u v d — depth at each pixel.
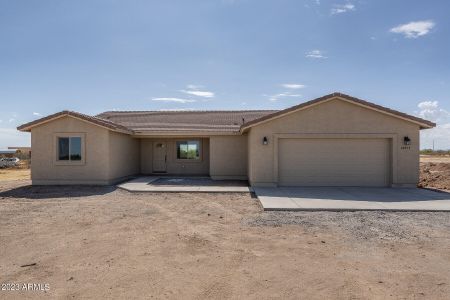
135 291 5.00
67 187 16.58
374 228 8.73
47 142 17.39
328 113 16.09
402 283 5.29
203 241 7.50
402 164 15.98
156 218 9.85
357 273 5.69
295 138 16.33
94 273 5.66
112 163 17.80
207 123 23.52
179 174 23.08
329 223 9.27
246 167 20.14
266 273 5.68
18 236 7.86
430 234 8.14
